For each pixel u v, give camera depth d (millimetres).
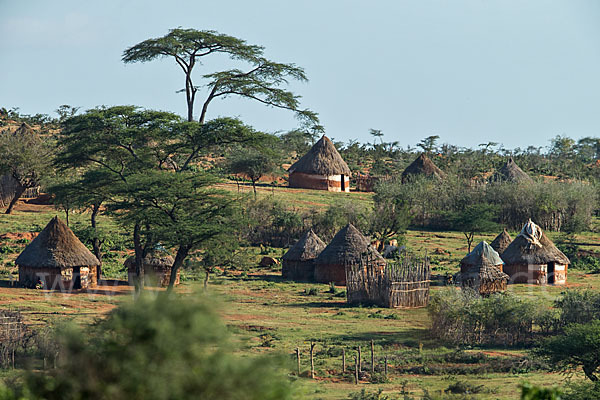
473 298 90625
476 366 73625
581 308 87188
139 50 130250
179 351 19703
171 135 116688
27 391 22328
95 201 119500
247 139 120625
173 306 20328
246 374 19859
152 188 104750
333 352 79250
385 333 91312
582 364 64688
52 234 120062
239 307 107312
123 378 19531
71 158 119562
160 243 113938
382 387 64688
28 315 92188
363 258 134625
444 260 155125
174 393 19266
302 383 63375
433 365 74812
